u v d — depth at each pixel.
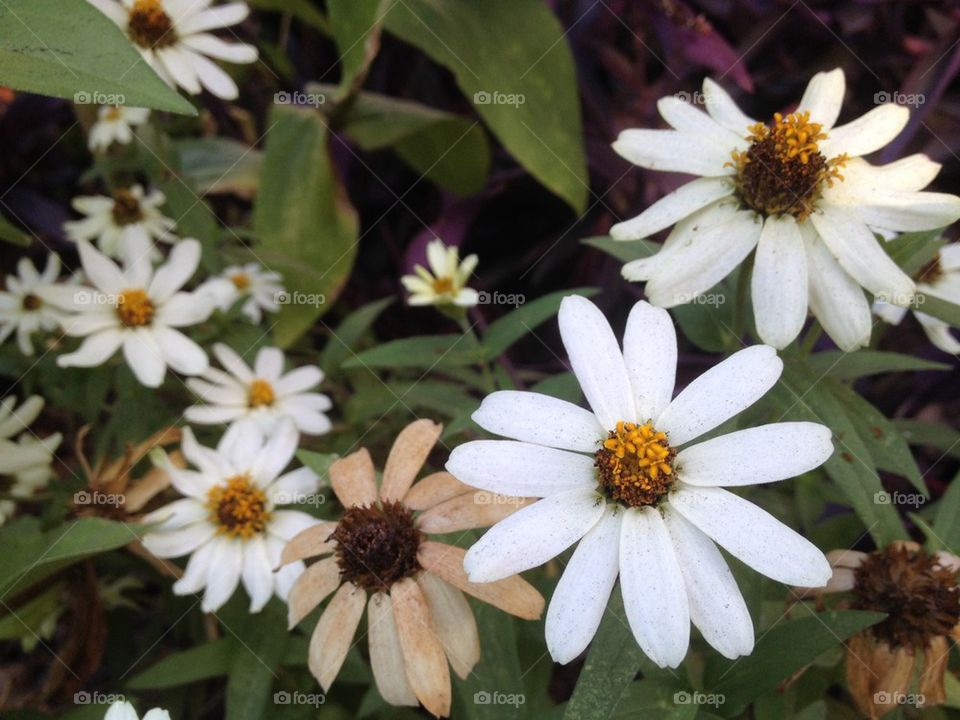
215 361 0.20
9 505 0.17
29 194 0.24
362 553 0.11
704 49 0.21
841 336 0.12
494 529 0.10
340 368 0.20
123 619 0.19
